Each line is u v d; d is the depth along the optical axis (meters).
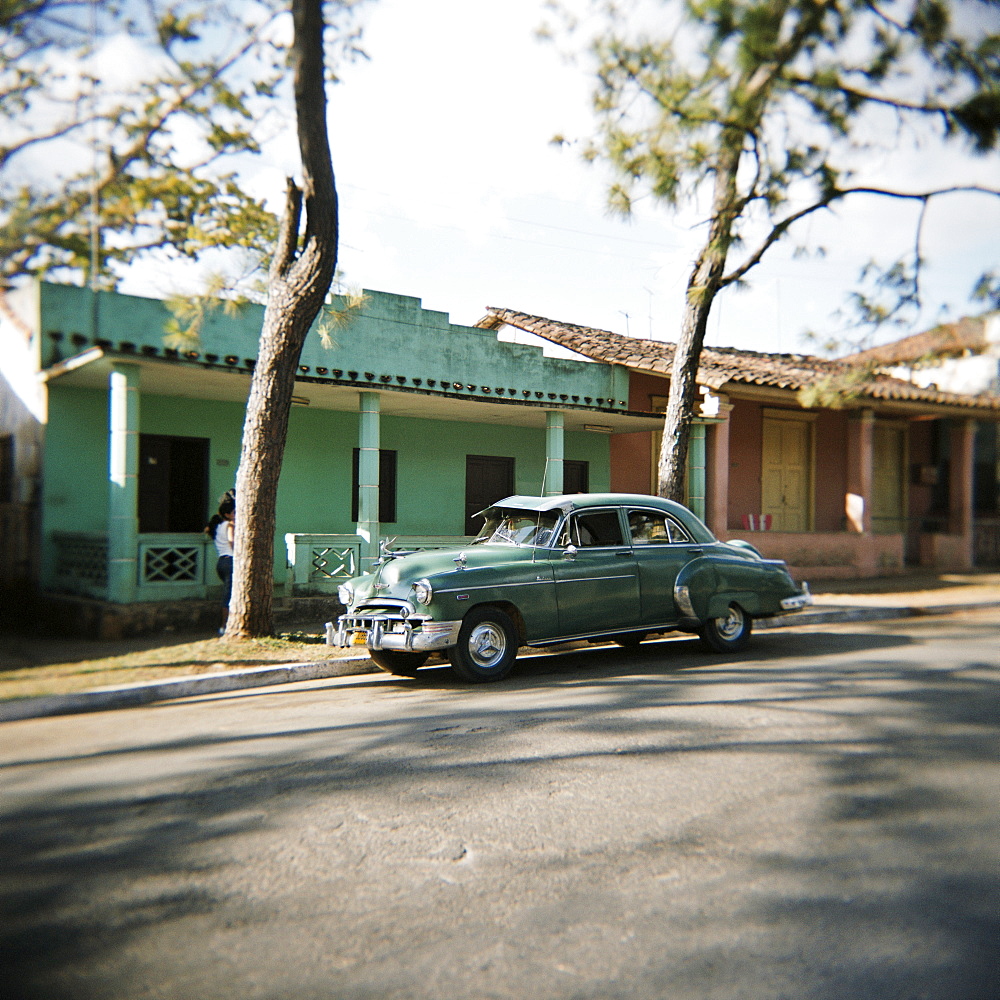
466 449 16.77
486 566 7.62
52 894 3.24
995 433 22.42
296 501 14.60
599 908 3.12
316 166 8.32
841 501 20.52
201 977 2.65
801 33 6.43
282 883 3.34
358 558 12.20
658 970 2.69
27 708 6.25
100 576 10.74
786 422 19.69
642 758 4.95
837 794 4.33
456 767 4.80
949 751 5.06
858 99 6.88
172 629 10.16
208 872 3.44
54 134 4.27
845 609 12.45
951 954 2.79
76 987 2.60
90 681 6.99
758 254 9.18
